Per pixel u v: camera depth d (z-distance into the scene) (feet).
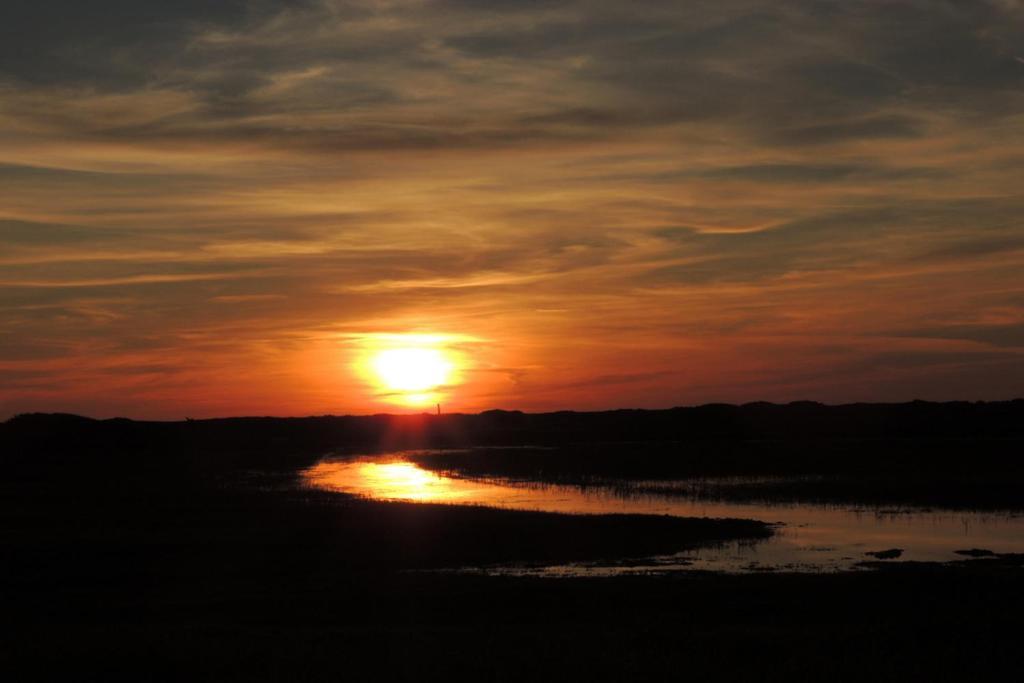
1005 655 54.49
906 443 255.50
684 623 67.10
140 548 105.09
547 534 114.62
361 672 50.26
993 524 127.13
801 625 65.46
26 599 82.64
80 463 253.03
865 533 118.62
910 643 57.41
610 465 239.91
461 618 71.82
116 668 51.29
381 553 103.86
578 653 54.13
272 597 81.25
